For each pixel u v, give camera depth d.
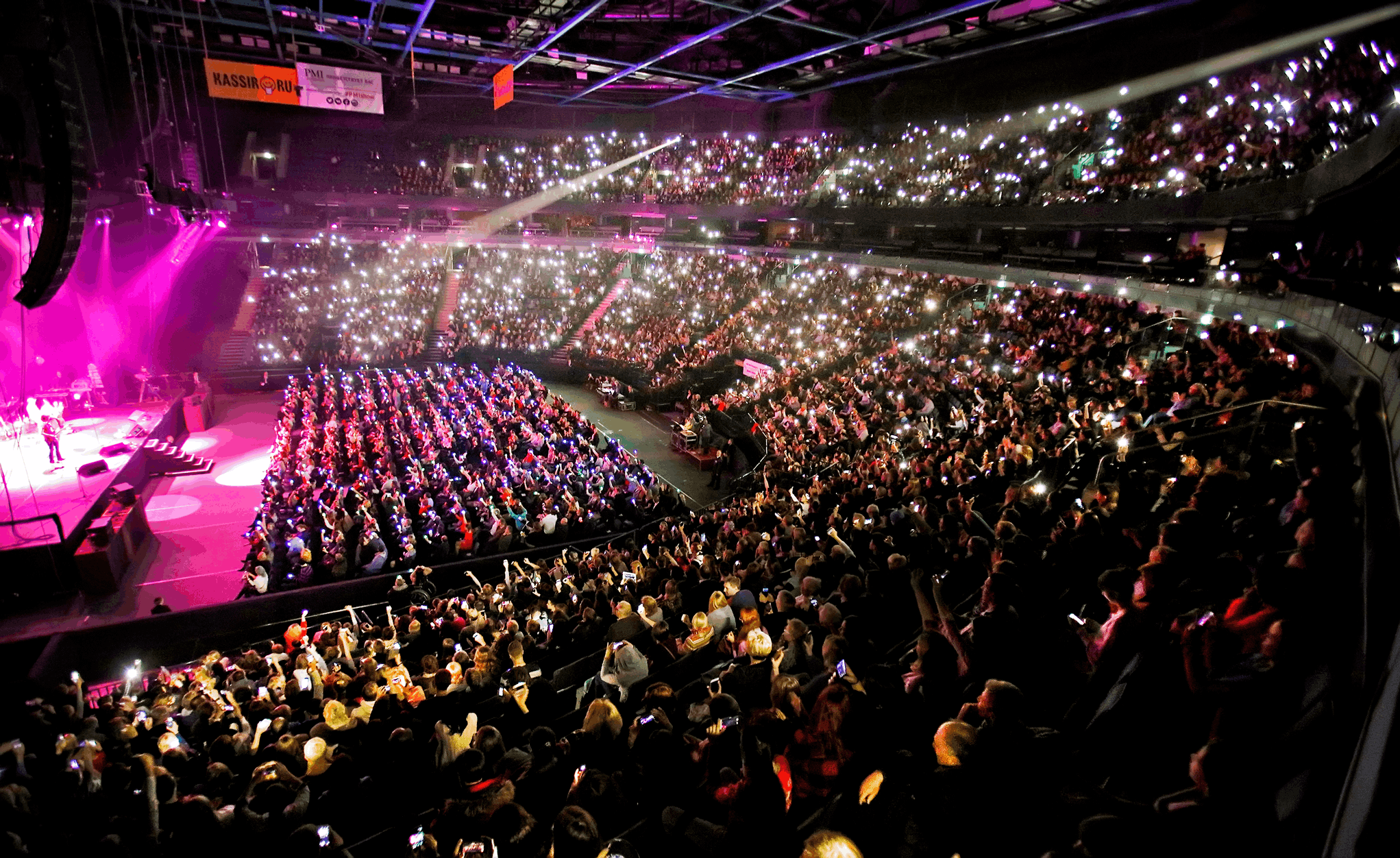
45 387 29.22
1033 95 29.88
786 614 8.81
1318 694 4.04
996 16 24.64
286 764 7.55
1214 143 20.42
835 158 39.38
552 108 49.56
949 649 5.61
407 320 46.03
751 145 44.94
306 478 22.08
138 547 21.42
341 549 17.72
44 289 11.30
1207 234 22.06
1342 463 6.92
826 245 36.59
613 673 8.33
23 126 11.91
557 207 48.31
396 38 32.22
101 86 30.28
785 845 4.04
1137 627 5.04
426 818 6.59
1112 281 20.92
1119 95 26.05
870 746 4.78
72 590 18.56
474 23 32.53
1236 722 3.85
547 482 23.11
